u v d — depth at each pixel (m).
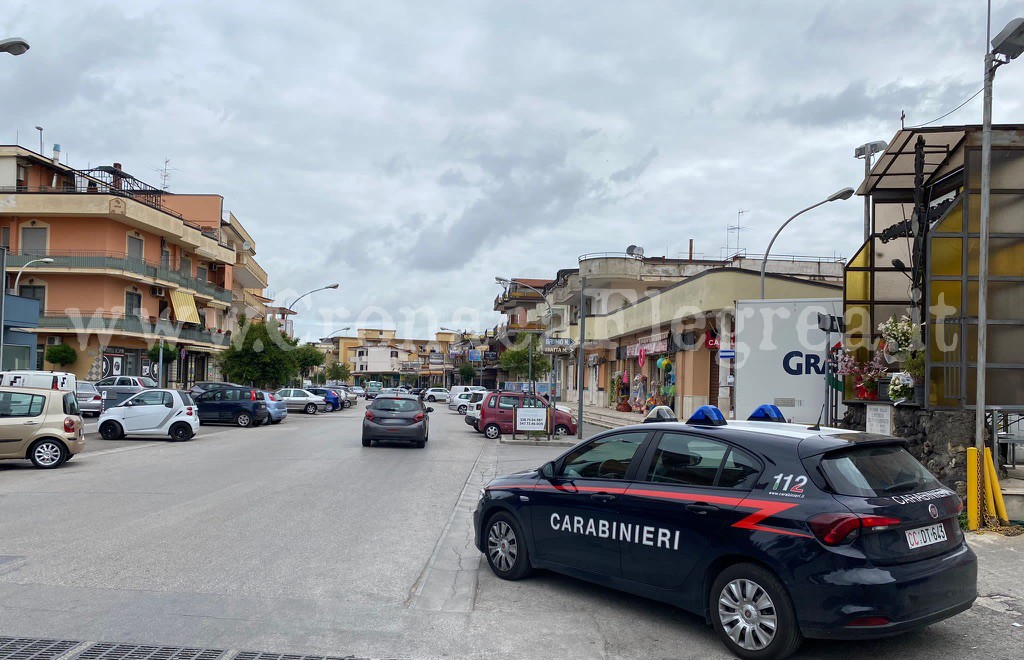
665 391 29.36
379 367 130.88
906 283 13.02
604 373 45.00
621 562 5.71
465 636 5.24
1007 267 9.72
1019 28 8.45
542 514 6.43
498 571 6.82
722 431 5.51
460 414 47.47
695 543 5.19
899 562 4.63
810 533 4.60
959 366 9.66
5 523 8.77
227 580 6.39
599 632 5.38
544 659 4.85
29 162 42.00
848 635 4.45
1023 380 9.56
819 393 14.50
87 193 40.53
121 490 11.48
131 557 7.12
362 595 6.10
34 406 14.38
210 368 56.28
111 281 41.81
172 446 19.69
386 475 13.98
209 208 57.22
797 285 24.16
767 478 5.02
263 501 10.55
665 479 5.62
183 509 9.80
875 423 11.74
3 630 5.04
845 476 4.86
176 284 47.56
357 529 8.70
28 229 41.44
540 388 47.31
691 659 4.90
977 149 9.79
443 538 8.42
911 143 11.28
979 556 7.55
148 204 43.31
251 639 5.01
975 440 9.59
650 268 46.84
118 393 31.77
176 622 5.29
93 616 5.37
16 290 37.06
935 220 10.79
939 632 5.42
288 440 22.14
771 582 4.73
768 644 4.72
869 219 13.45
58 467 14.52
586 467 6.30
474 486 12.88
